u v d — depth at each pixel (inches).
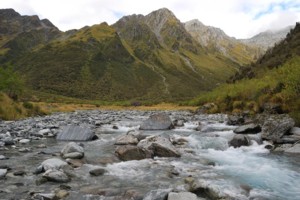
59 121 1438.2
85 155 649.6
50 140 863.1
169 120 1205.1
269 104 1240.8
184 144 801.6
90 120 1595.7
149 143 689.0
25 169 522.9
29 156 628.4
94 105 4490.7
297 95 1145.4
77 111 2886.3
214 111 2044.8
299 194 413.7
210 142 815.7
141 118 1894.7
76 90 7657.5
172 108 3597.4
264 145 767.1
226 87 2854.3
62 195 392.5
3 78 2571.4
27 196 387.5
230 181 470.3
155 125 1182.3
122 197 391.9
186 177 488.1
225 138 875.4
